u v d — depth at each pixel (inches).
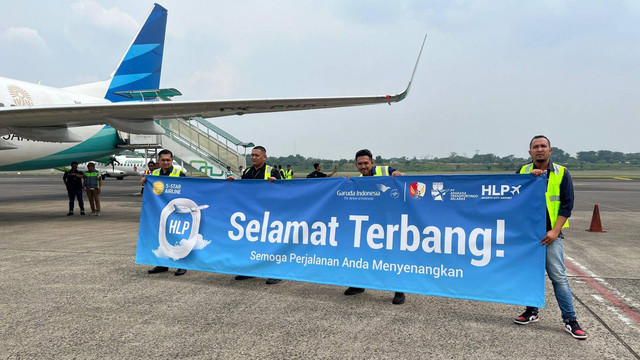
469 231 150.0
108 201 668.7
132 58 688.4
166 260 199.2
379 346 119.9
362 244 166.6
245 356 113.0
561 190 134.1
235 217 189.6
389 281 159.6
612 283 192.5
